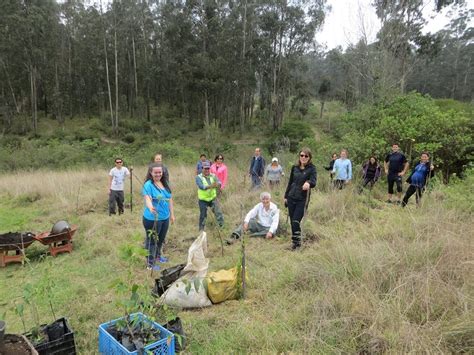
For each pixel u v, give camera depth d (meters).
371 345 3.05
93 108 50.22
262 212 6.69
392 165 9.76
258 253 5.65
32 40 38.81
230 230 7.03
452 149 12.91
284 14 42.22
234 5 42.06
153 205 5.20
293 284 4.34
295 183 5.76
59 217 8.88
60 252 6.28
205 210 6.99
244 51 41.78
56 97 43.38
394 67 24.11
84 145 27.05
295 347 3.19
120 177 8.73
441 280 3.70
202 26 42.22
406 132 12.91
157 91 53.88
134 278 4.98
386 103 16.09
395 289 3.62
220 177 9.06
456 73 54.28
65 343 3.16
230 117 48.72
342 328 3.32
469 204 6.02
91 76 47.56
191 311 4.02
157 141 39.88
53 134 39.25
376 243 4.78
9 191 12.20
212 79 39.19
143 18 48.91
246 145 37.19
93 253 6.06
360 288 3.80
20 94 42.88
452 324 3.14
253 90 47.53
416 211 6.28
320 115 54.22
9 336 2.97
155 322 3.35
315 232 6.18
